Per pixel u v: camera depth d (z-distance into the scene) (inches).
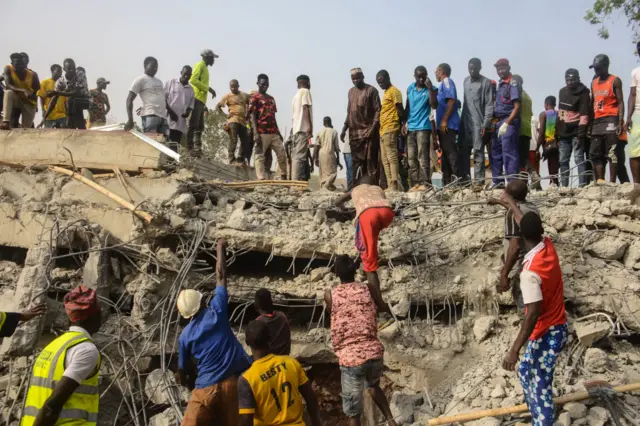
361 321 202.8
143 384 252.4
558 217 260.4
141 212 267.7
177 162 308.5
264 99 381.1
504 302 242.8
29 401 165.0
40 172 305.1
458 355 242.4
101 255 261.0
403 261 267.9
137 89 349.4
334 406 268.5
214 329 194.5
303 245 266.4
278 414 163.5
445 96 317.1
